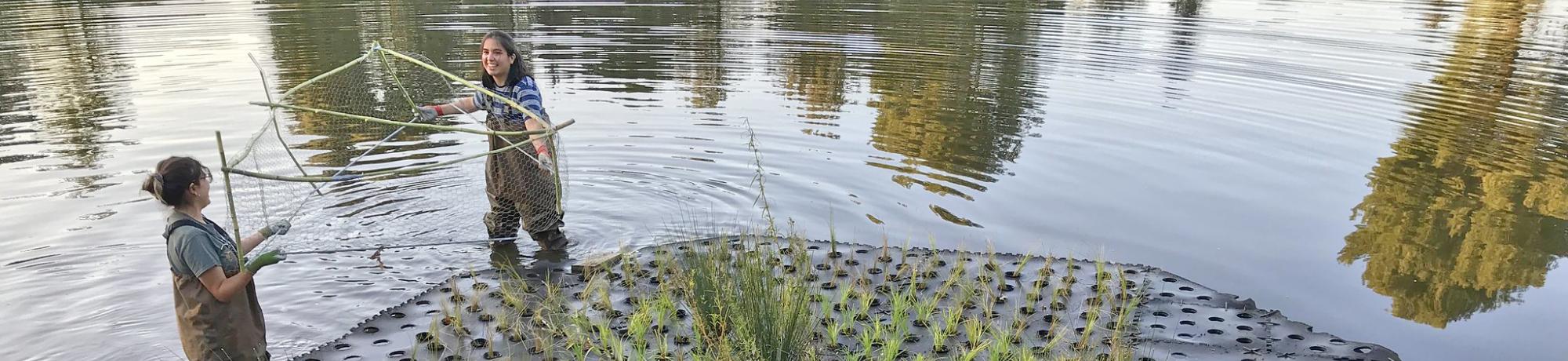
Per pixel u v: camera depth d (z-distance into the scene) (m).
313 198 6.07
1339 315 4.50
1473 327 4.35
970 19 18.12
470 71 11.66
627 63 12.36
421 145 7.76
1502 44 14.52
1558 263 5.18
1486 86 10.88
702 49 13.68
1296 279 4.96
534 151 5.30
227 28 15.71
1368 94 10.33
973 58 12.90
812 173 6.95
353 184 6.45
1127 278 4.95
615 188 6.55
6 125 8.45
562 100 9.77
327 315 4.46
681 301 4.61
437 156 7.39
